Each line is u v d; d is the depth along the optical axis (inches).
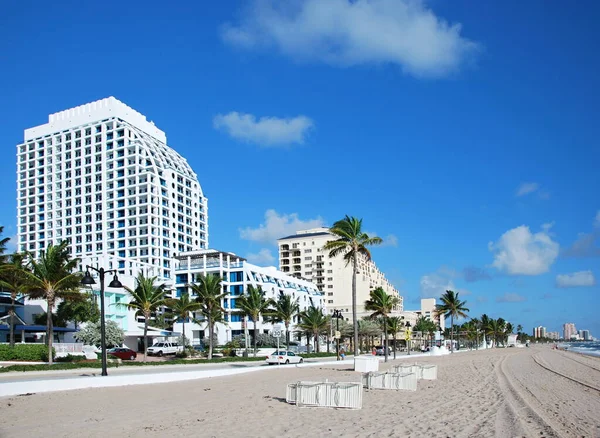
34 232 6569.9
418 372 1508.4
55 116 6727.4
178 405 949.8
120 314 3533.5
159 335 3289.9
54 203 6491.1
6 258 2271.2
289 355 2573.8
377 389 1178.0
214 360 2529.5
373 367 1786.4
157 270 5241.1
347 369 1975.9
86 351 2507.4
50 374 1631.4
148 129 6860.2
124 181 6151.6
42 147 6737.2
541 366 2338.8
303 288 5728.3
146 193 5999.0
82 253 6190.9
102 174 6254.9
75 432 681.6
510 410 853.8
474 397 1048.2
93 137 6397.6
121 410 888.3
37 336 2861.7
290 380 1471.5
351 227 2062.0
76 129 6525.6
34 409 908.6
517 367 2207.2
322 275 7253.9
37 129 6786.4
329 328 4323.3
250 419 764.0
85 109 6540.4
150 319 3831.2
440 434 633.6
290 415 796.6
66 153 6574.8
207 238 7066.9
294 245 7470.5
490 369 2010.3
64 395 1119.0
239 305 3282.5
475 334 7130.9
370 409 858.8
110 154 6328.7
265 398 1032.2
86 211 6309.1
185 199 6707.7
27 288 1956.2
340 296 7106.3
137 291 2610.7
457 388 1236.5
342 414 803.4
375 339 5954.7
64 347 2411.4
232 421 747.4
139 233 5974.4
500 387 1277.1
